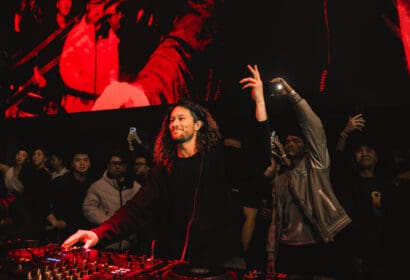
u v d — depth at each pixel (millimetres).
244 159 1345
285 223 2070
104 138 3980
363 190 2174
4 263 1136
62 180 2994
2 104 3900
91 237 1217
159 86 3156
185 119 1388
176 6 3121
